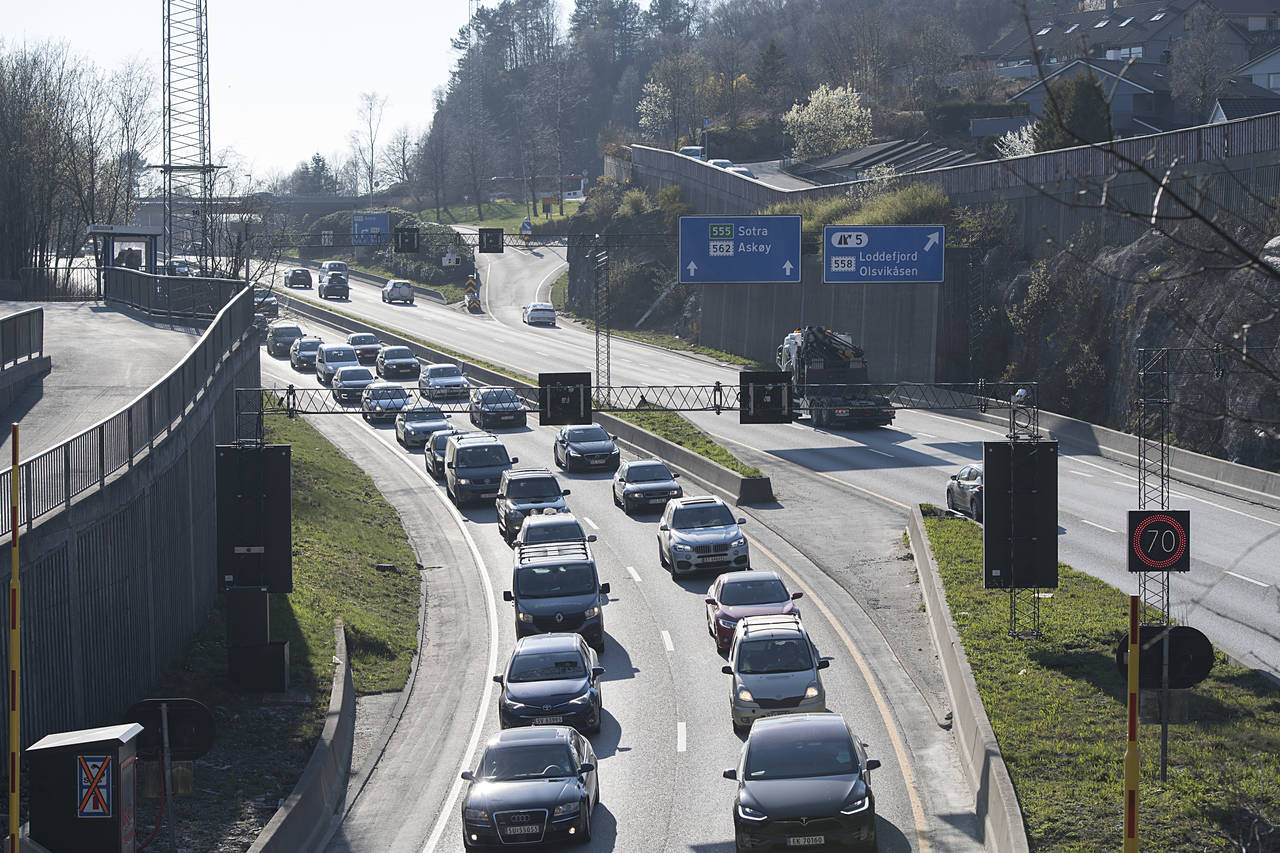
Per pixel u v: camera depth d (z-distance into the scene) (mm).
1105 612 58219
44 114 174125
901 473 97625
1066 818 36281
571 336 197000
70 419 62875
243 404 74812
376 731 51531
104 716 44062
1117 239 120188
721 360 169125
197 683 51625
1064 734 43312
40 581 38562
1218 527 77000
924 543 69625
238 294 81938
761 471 99812
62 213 182250
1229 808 36250
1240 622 57125
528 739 41281
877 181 167250
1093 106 139000
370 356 160500
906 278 118812
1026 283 128750
